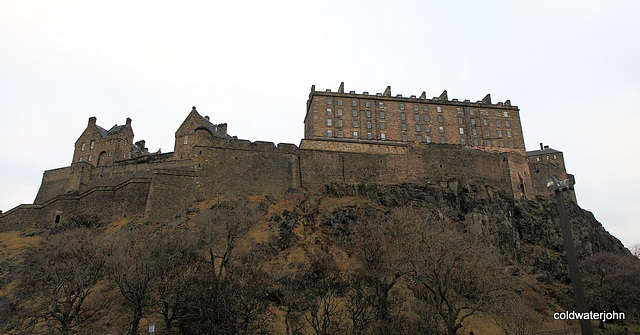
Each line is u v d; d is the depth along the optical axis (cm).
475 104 9931
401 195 6850
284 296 4300
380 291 4153
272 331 3866
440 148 8125
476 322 4619
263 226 5688
